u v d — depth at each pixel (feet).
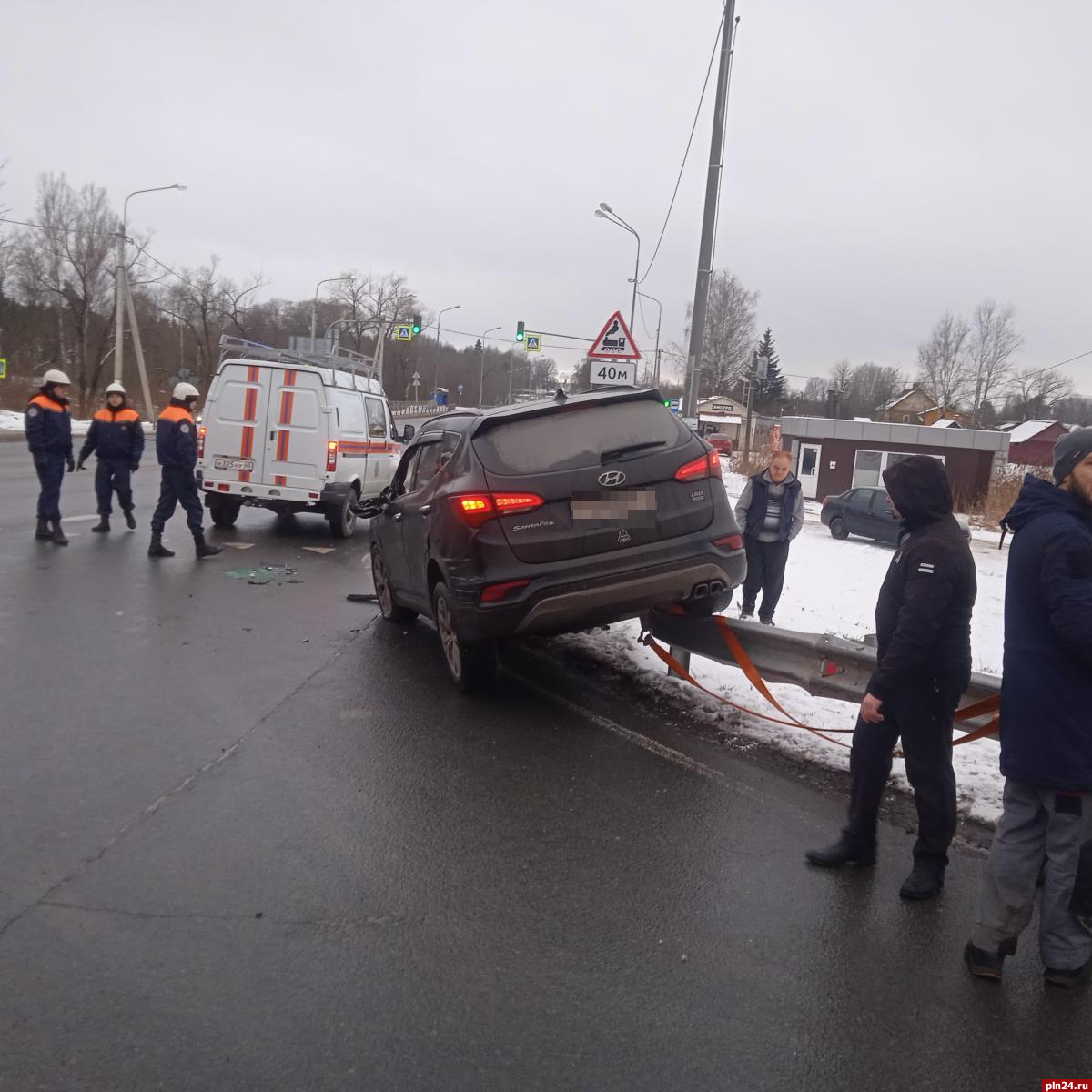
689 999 10.02
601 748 17.75
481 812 14.74
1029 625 10.35
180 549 38.99
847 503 72.02
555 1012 9.72
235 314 204.54
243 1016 9.46
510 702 20.44
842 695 17.07
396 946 10.86
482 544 18.35
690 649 20.70
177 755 16.67
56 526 37.83
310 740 17.74
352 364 52.90
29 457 79.20
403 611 27.25
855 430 114.52
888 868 13.32
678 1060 9.02
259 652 23.97
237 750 17.07
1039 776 10.15
